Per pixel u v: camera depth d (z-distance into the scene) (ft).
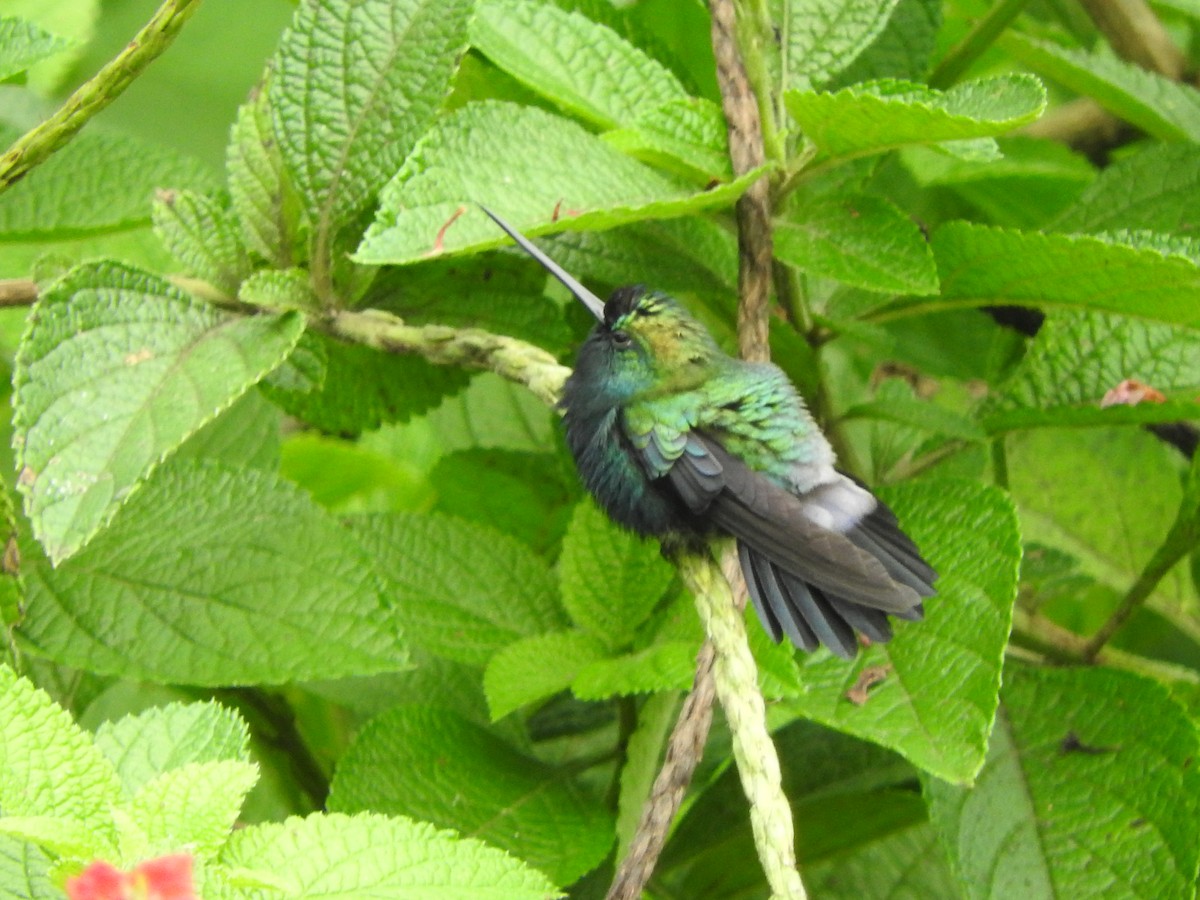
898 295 2.74
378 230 2.54
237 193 2.67
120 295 2.53
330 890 2.35
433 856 2.37
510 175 2.58
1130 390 2.75
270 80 2.67
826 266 2.63
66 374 2.49
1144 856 2.60
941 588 2.61
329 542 2.63
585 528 2.71
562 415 2.72
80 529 2.45
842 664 2.60
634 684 2.60
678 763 2.47
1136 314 2.65
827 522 2.64
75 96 2.56
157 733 2.43
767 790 2.43
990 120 2.53
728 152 2.66
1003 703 2.68
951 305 2.73
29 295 2.65
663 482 2.66
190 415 2.49
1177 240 2.66
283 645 2.59
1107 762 2.64
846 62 2.72
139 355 2.52
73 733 2.33
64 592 2.61
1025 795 2.64
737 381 2.69
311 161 2.62
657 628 2.69
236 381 2.51
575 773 2.70
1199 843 2.59
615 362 2.71
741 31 2.67
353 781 2.65
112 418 2.49
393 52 2.62
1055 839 2.62
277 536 2.63
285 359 2.64
